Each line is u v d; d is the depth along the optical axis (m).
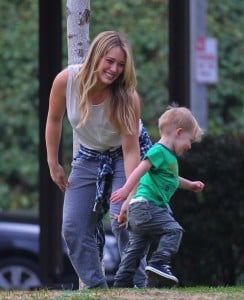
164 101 46.78
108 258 33.75
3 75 50.06
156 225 19.84
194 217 28.77
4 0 49.41
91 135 19.42
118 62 18.72
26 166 50.56
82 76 18.84
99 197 19.50
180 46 29.95
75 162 19.86
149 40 46.97
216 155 28.78
